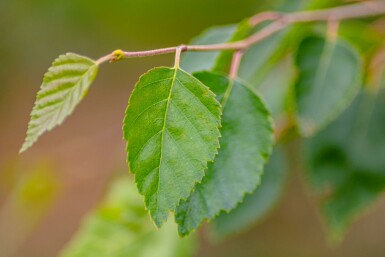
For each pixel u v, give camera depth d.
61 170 0.82
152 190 0.43
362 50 0.60
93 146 1.17
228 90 0.48
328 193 0.58
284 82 0.63
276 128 0.60
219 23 1.11
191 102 0.43
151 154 0.43
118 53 0.44
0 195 1.08
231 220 0.57
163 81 0.43
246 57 0.59
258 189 0.57
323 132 0.58
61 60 0.44
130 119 0.43
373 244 1.11
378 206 1.14
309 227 1.13
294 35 0.58
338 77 0.55
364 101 0.59
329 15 0.57
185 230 0.45
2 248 1.12
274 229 1.14
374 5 0.57
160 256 0.59
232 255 1.14
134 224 0.59
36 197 0.80
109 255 0.59
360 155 0.58
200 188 0.46
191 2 1.11
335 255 1.11
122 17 1.22
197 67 0.50
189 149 0.43
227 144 0.47
